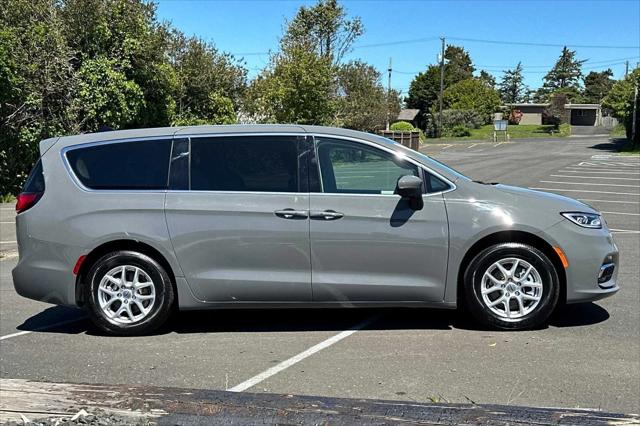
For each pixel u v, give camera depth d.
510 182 22.05
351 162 5.36
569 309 6.03
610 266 5.35
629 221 12.71
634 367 4.54
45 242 5.43
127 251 5.38
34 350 5.16
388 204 5.23
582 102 115.25
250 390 4.23
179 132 5.54
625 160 34.06
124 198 5.38
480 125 82.81
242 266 5.31
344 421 2.69
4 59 15.98
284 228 5.24
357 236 5.21
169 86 20.62
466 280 5.27
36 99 16.83
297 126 5.51
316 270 5.27
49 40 17.52
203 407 2.82
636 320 5.68
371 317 5.89
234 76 26.58
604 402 3.95
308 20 32.12
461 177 5.36
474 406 2.87
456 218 5.20
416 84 92.56
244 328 5.65
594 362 4.64
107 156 5.53
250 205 5.28
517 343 5.07
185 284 5.34
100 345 5.27
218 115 25.58
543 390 4.14
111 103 18.06
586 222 5.29
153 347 5.18
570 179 23.08
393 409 2.81
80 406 2.82
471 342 5.11
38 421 2.72
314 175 5.32
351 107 35.44
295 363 4.72
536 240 5.24
